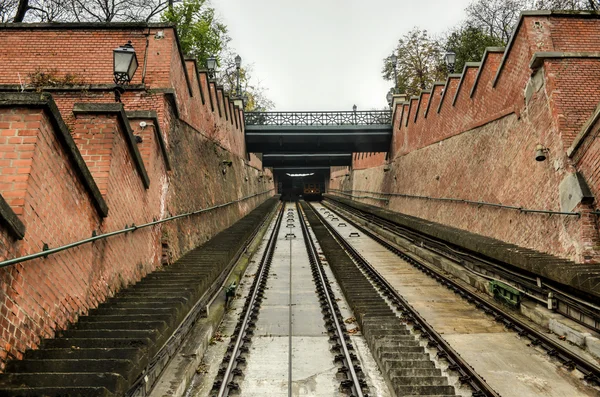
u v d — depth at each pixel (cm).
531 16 1062
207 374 624
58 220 468
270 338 786
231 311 949
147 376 464
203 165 1448
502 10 2516
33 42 1061
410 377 557
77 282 517
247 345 739
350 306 962
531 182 1047
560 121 930
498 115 1252
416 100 2305
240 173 2473
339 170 5588
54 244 458
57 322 467
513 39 1122
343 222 2912
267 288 1163
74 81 1029
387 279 1241
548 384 584
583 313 719
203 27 2453
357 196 4216
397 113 2647
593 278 670
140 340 453
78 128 632
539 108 1012
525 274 930
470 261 1197
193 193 1264
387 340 696
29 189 409
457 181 1596
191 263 947
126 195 697
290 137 2797
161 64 1048
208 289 848
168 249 938
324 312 929
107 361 393
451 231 1417
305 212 3775
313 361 683
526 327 758
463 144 1555
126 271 701
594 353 650
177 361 597
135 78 1037
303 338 788
